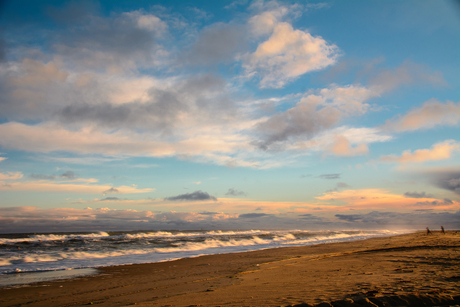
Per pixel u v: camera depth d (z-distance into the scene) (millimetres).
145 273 12773
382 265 11461
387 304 5020
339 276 9125
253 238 46875
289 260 16328
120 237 50656
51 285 10133
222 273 12188
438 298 5246
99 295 8469
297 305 5078
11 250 24281
